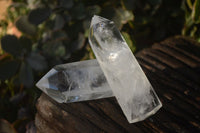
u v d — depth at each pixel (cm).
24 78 53
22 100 59
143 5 59
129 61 33
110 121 35
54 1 59
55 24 57
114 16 55
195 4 48
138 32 61
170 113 35
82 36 58
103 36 33
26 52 55
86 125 35
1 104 58
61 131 35
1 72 52
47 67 57
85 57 59
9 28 72
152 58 41
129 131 34
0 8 78
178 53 41
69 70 36
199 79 38
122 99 33
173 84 37
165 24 61
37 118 37
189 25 54
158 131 34
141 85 33
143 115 33
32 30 57
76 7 57
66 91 36
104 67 33
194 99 36
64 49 57
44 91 37
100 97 36
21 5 66
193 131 34
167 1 60
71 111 36
